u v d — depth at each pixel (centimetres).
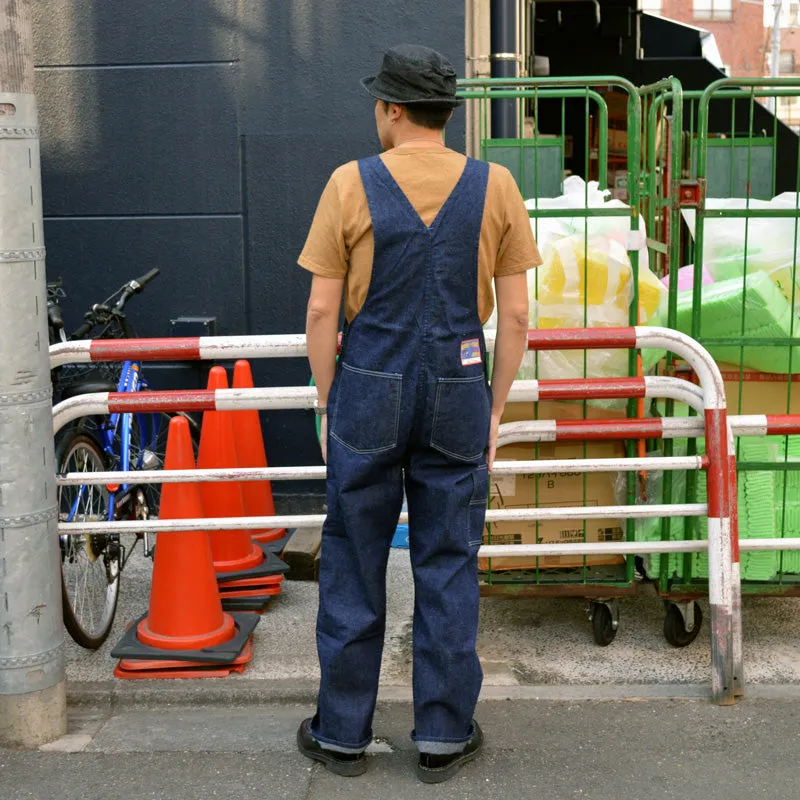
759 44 2683
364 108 478
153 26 481
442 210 257
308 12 474
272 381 499
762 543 342
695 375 359
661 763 293
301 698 335
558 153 425
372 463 266
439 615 278
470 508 276
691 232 371
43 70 488
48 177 495
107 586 390
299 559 440
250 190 489
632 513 334
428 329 259
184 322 496
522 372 355
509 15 516
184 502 350
